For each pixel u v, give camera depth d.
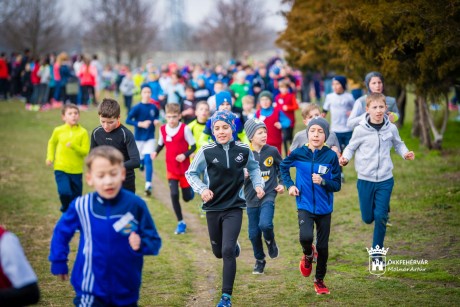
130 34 56.41
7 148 21.98
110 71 47.91
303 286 7.92
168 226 12.24
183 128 11.61
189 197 11.90
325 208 7.52
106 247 5.17
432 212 11.13
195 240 11.20
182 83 23.16
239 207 7.38
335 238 10.47
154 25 60.59
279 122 14.09
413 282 7.76
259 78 27.98
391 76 14.78
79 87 34.88
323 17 20.69
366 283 7.82
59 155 11.20
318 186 7.51
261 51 68.31
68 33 64.31
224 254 7.11
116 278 5.21
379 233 8.49
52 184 16.44
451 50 12.66
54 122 29.05
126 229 5.19
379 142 8.49
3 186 15.98
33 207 13.80
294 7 24.67
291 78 32.22
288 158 7.70
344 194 13.71
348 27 14.52
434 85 14.36
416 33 12.37
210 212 7.43
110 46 57.66
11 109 33.94
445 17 11.67
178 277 8.73
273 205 8.57
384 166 8.52
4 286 4.04
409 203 11.88
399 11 12.16
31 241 11.13
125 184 9.30
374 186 8.59
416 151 17.44
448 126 22.16
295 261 9.40
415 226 10.45
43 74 33.28
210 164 7.30
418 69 13.95
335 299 7.23
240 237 11.37
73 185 11.36
